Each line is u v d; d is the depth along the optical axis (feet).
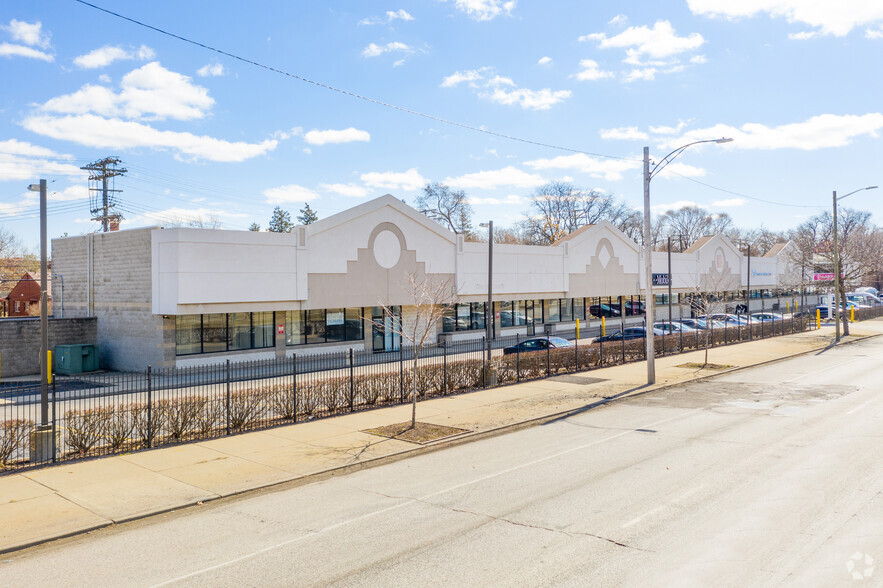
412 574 24.90
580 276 157.17
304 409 59.82
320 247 103.04
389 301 113.29
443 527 30.35
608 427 53.36
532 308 155.94
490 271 87.71
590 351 92.63
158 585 24.71
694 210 378.53
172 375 87.04
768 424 52.49
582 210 299.17
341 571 25.46
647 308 76.38
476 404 64.34
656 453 43.78
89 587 24.76
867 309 198.70
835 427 50.29
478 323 142.31
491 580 24.07
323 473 41.34
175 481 39.27
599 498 33.91
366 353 112.47
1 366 93.76
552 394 69.82
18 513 33.65
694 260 198.80
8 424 48.08
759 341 131.95
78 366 95.40
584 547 27.04
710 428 51.70
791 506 31.40
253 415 55.83
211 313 93.76
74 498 36.04
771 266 238.27
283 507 34.42
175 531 31.14
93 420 47.47
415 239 118.11
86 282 106.63
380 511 33.17
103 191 169.89
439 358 106.22
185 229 87.81
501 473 39.88
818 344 124.57
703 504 32.27
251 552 27.94
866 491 33.40
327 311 111.14
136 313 95.40
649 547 26.73
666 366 93.15
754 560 24.97
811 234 292.40
